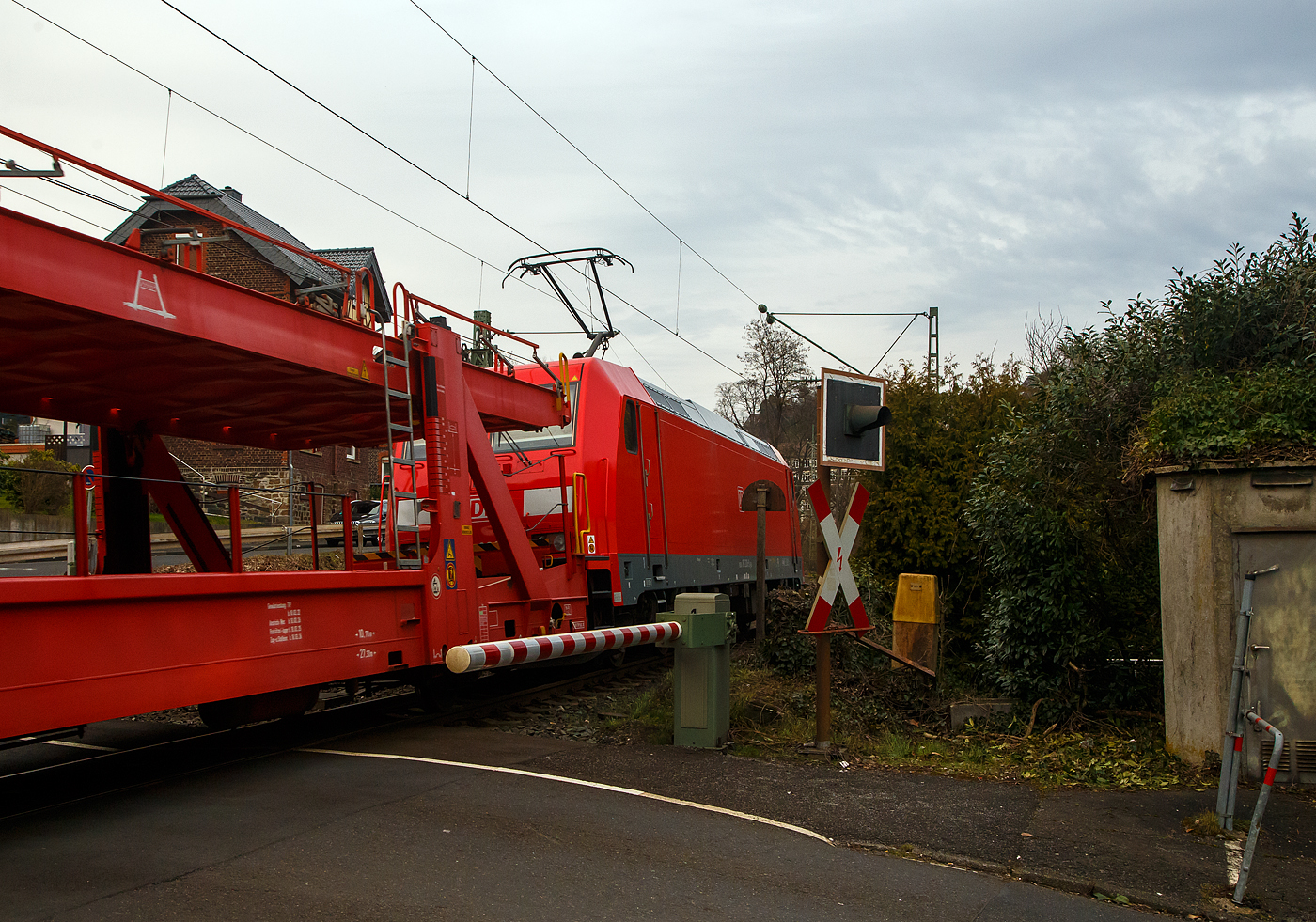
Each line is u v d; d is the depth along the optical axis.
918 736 8.58
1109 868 4.88
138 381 7.12
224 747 7.49
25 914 3.85
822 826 5.47
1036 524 8.98
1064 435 8.99
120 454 8.48
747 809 5.74
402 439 9.89
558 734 8.25
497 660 7.10
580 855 4.81
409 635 7.77
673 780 6.36
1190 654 6.97
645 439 12.93
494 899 4.21
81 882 4.23
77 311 5.28
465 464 8.59
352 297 7.62
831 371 7.47
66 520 20.56
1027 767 7.18
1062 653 8.85
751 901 4.33
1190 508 6.99
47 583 4.92
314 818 5.25
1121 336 9.27
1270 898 4.57
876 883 4.62
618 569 11.59
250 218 25.19
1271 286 8.20
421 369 8.08
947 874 4.80
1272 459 6.69
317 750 7.21
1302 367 7.73
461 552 8.42
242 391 7.60
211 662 5.90
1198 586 6.92
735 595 17.33
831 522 7.46
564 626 10.43
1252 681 6.62
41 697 4.94
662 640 7.59
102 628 5.27
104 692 5.26
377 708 9.34
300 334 6.79
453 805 5.56
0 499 20.45
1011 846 5.19
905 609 10.13
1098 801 6.12
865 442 7.67
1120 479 8.42
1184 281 8.66
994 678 9.41
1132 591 9.46
